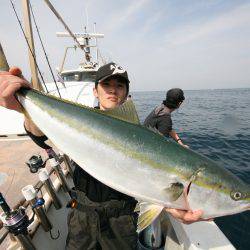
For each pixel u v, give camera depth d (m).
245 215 2.08
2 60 0.80
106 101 1.01
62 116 0.82
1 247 1.05
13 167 1.71
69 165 1.74
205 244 1.10
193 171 0.78
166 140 0.81
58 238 1.27
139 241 1.34
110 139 0.78
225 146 4.38
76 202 0.98
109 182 0.76
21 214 0.96
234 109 12.30
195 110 12.02
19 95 0.84
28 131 0.96
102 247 0.97
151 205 0.82
